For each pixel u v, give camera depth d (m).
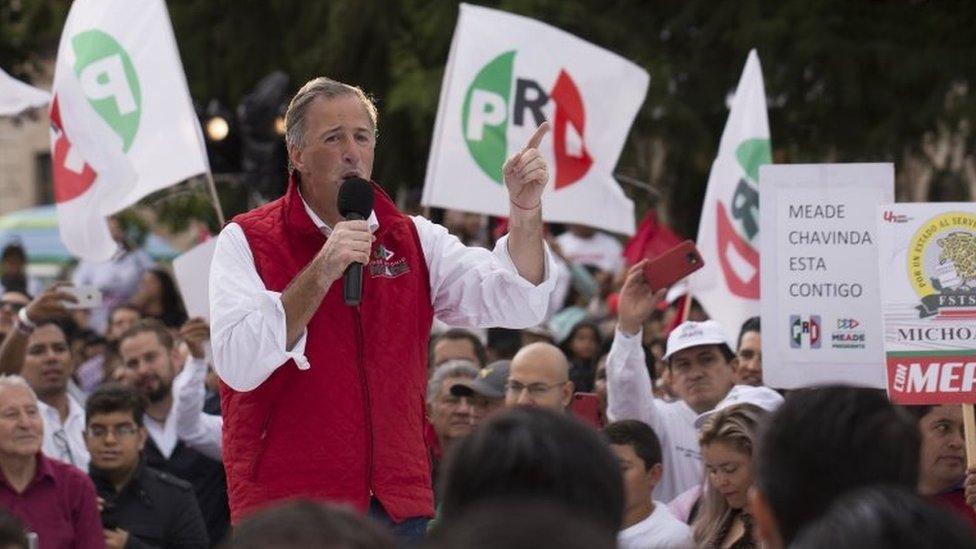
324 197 7.38
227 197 23.27
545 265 7.57
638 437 9.73
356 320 7.31
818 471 5.09
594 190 14.08
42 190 42.88
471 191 13.83
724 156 13.48
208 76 23.75
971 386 9.26
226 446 7.38
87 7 13.40
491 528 3.50
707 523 9.49
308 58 22.94
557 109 13.98
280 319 7.00
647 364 13.20
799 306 10.23
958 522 4.12
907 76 20.91
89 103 13.26
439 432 11.83
